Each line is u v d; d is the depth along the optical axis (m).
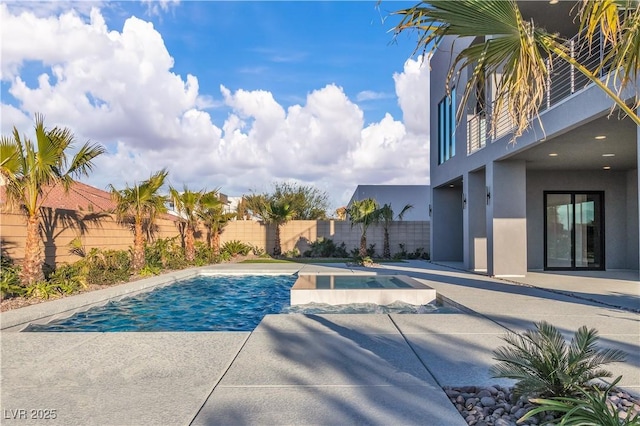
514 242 11.63
